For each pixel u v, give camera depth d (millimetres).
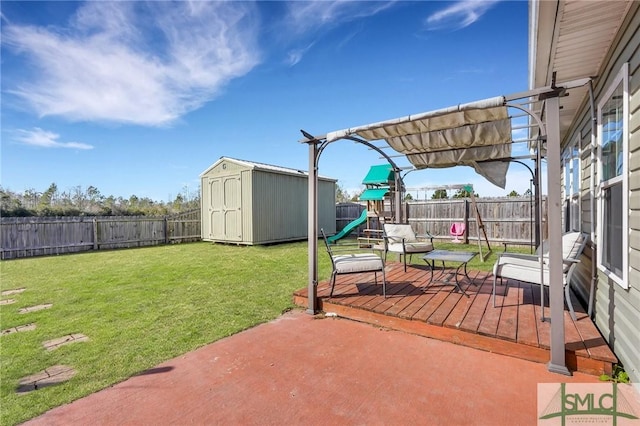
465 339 3020
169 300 4566
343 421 1984
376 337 3230
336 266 4070
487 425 1927
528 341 2729
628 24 2418
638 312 2205
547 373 2510
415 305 3691
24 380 2500
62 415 2074
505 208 10016
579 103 4367
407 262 6781
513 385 2350
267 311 4035
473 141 4277
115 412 2100
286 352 2918
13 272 6836
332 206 14227
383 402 2166
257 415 2053
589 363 2500
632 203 2336
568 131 5656
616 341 2664
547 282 3285
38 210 14242
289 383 2414
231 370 2613
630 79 2396
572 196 5395
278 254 9016
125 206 18484
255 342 3137
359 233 13453
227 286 5320
